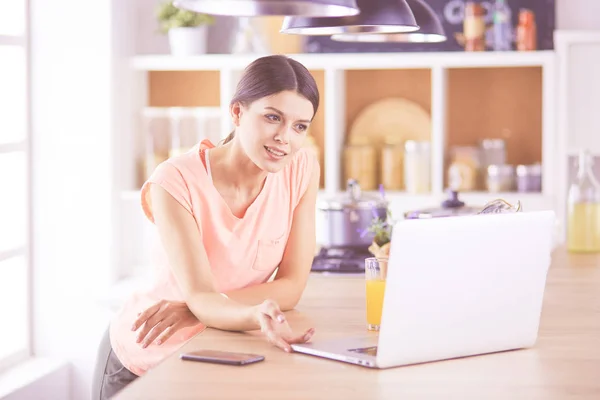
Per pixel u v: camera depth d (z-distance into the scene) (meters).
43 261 4.73
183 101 5.19
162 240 2.20
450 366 1.68
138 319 2.12
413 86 5.05
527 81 4.96
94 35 4.61
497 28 4.72
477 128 5.02
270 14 2.09
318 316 2.15
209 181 2.24
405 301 1.64
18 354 4.60
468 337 1.74
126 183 4.84
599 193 3.39
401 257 1.62
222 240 2.27
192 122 4.90
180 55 4.84
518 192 4.74
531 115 4.96
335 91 4.75
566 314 2.18
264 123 2.08
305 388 1.51
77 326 4.73
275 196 2.32
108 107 4.62
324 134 5.14
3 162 4.64
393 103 5.05
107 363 2.46
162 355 2.36
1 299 4.66
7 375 4.36
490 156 4.91
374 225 2.63
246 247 2.29
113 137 4.66
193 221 2.21
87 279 4.70
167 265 2.40
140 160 5.00
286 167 2.35
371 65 4.69
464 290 1.71
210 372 1.61
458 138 5.04
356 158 4.88
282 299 2.23
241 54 4.95
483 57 4.62
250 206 2.28
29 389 4.21
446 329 1.70
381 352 1.63
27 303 4.70
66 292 4.73
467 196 4.70
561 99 4.62
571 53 4.63
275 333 1.83
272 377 1.58
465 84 5.02
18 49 4.62
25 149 4.65
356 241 3.05
